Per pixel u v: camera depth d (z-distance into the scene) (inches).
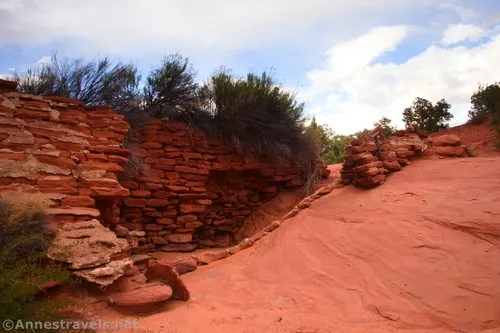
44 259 223.0
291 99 588.1
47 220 240.5
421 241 272.2
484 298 212.5
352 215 340.2
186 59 522.6
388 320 215.3
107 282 226.2
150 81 508.4
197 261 359.9
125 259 245.6
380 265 266.7
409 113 857.5
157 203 460.1
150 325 211.8
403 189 354.3
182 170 479.5
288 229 371.9
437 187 337.7
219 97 524.7
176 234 469.7
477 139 633.0
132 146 455.2
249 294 271.1
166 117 490.6
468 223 268.7
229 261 357.4
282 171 559.8
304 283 275.7
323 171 579.2
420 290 233.9
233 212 538.9
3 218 218.1
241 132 525.7
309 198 422.3
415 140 430.9
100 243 244.5
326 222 349.4
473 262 238.8
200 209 486.3
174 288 261.1
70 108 319.0
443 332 197.2
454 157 423.2
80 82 447.8
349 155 427.8
